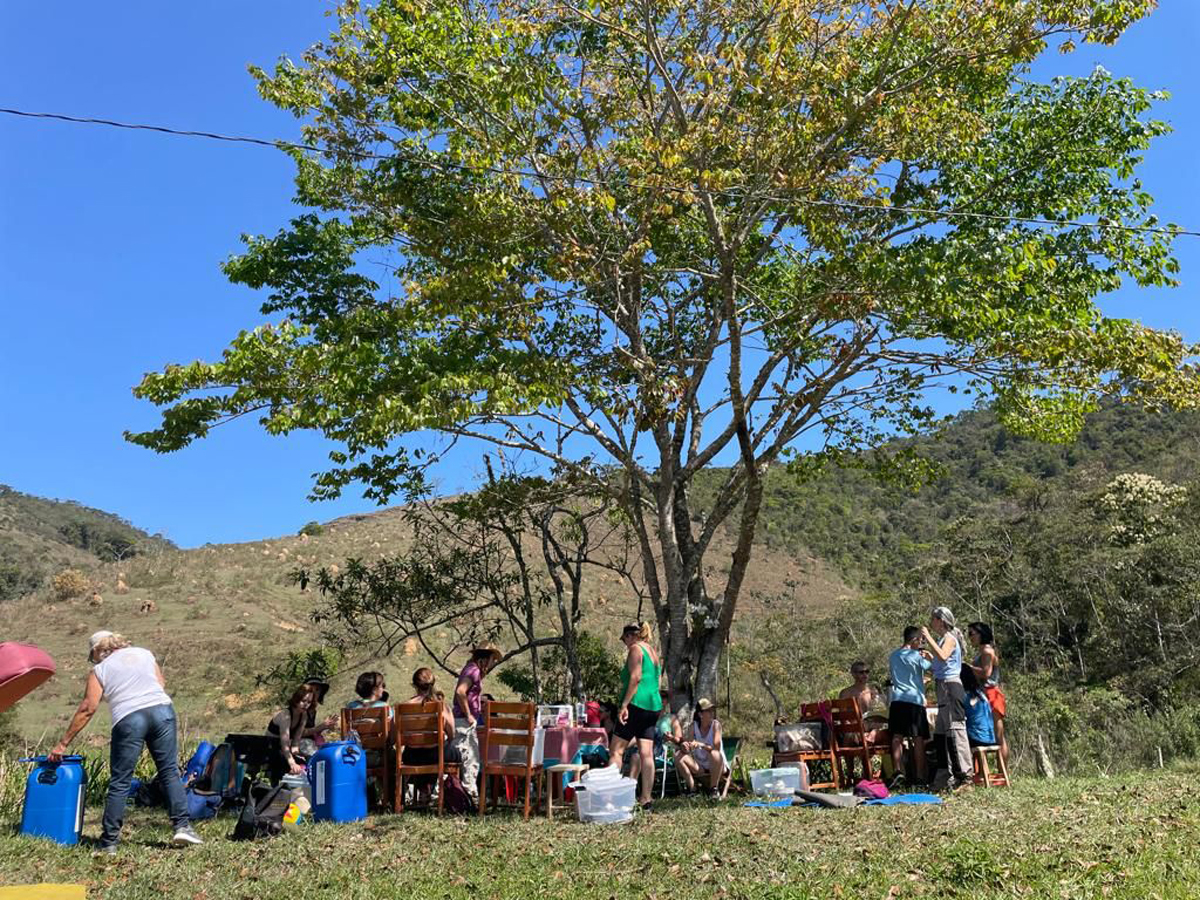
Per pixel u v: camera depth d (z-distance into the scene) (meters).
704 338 14.88
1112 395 12.09
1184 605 32.56
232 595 45.00
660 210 12.20
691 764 10.48
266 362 11.10
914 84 12.03
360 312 13.03
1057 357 11.29
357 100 12.70
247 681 32.88
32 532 109.69
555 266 12.34
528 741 9.00
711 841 6.91
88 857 7.17
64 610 42.75
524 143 12.39
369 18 12.20
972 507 78.81
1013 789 9.38
